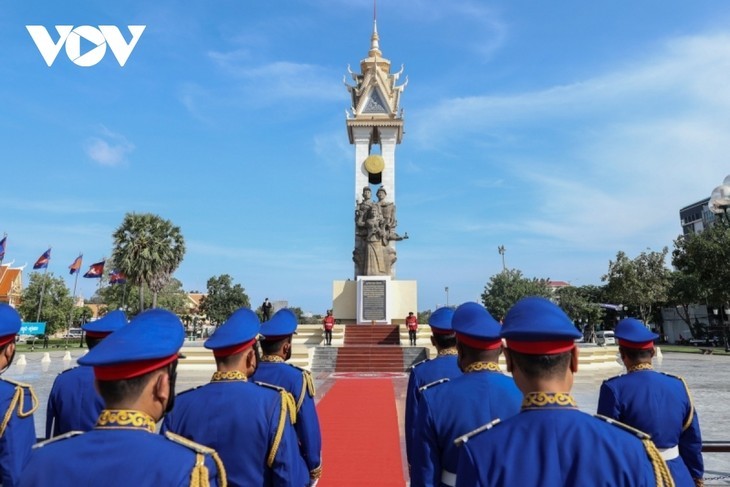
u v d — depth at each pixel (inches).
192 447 87.3
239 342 143.1
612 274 2066.9
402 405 538.3
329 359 989.2
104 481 76.7
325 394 619.8
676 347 2165.4
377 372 932.0
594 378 806.5
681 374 898.1
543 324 89.9
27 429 150.9
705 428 431.8
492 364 142.3
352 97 1509.6
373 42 1553.9
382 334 1187.3
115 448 80.2
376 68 1485.0
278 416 134.8
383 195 1387.8
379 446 360.8
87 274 1852.9
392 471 303.1
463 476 86.7
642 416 159.5
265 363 192.9
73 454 79.9
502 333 93.9
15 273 2955.2
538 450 83.1
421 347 1010.1
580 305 2507.4
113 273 1854.1
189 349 884.6
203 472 82.5
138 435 83.2
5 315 157.8
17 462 146.8
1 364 157.8
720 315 1809.8
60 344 2261.3
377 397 594.2
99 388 87.0
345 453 342.3
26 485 78.8
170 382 92.4
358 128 1456.7
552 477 80.0
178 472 79.9
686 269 1760.6
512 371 96.2
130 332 90.2
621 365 956.6
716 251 1513.3
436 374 181.0
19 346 2090.3
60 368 1015.6
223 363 145.0
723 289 1539.1
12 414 147.0
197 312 3225.9
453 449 127.9
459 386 135.0
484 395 131.2
